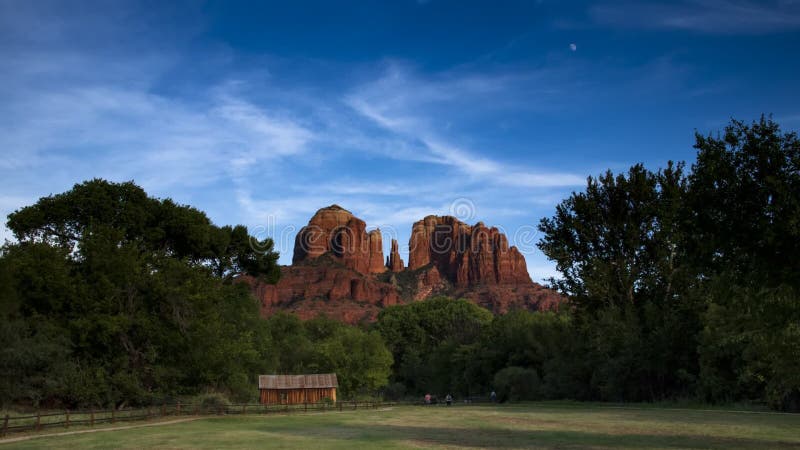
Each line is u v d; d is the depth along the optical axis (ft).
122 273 136.26
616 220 185.47
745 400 141.08
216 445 68.90
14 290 123.54
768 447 62.03
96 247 138.82
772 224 60.90
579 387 202.59
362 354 277.03
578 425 96.27
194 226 174.29
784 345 72.84
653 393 174.91
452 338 318.65
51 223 160.04
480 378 268.00
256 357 213.66
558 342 218.18
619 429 87.45
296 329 330.75
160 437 78.59
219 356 149.89
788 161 62.95
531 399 214.48
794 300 63.36
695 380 160.04
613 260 187.01
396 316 441.68
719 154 65.36
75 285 133.18
